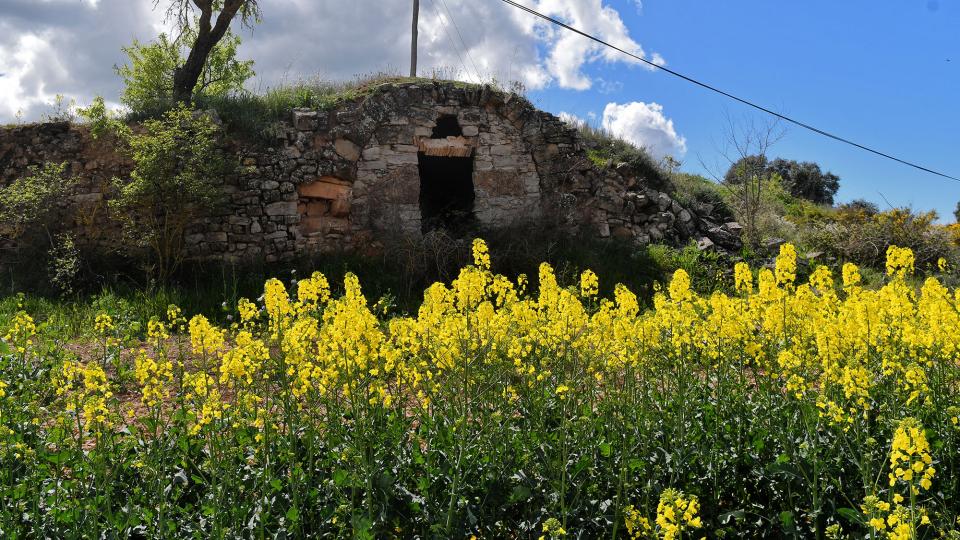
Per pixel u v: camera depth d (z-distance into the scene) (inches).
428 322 217.8
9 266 547.8
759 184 756.0
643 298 571.5
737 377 223.3
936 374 211.5
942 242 714.2
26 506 168.4
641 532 161.8
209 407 169.8
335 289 540.7
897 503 133.9
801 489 179.3
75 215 554.9
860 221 748.0
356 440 169.9
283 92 634.2
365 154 599.5
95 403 164.2
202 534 159.0
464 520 164.1
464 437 173.3
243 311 206.8
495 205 632.4
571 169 653.9
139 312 455.5
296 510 158.2
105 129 565.3
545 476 179.0
